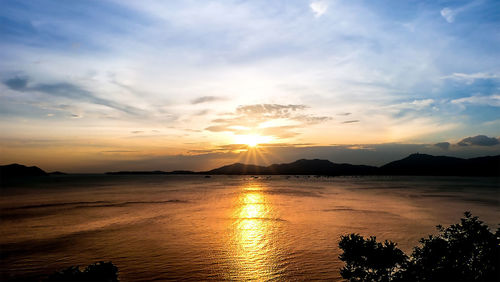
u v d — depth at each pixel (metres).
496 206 46.19
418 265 9.05
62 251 20.97
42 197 63.06
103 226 29.77
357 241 10.00
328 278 16.11
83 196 65.75
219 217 35.44
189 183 147.12
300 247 21.80
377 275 9.62
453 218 34.41
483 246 8.68
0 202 52.88
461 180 175.62
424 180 177.62
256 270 17.28
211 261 18.77
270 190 88.88
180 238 24.56
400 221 32.28
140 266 17.88
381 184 127.19
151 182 159.12
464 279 8.06
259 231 27.20
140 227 29.25
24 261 18.91
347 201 54.06
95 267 10.80
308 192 79.00
